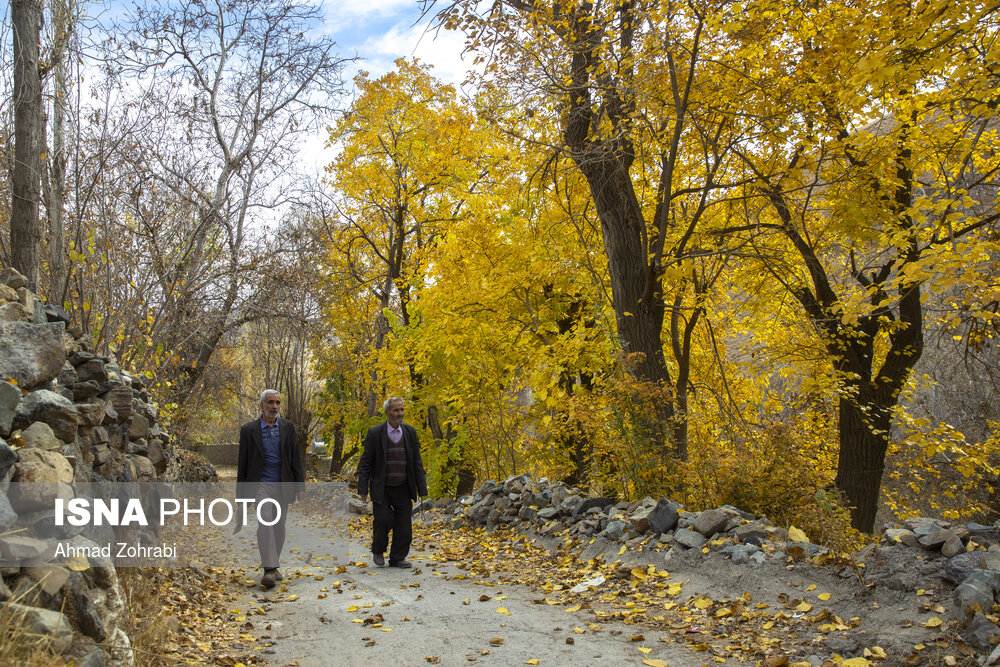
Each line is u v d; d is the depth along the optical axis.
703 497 7.22
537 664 4.15
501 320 14.62
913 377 13.72
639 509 7.27
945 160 10.45
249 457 6.66
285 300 14.29
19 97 6.77
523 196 13.79
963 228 9.74
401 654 4.41
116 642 3.23
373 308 23.03
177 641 4.34
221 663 4.12
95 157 8.34
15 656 2.44
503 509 10.10
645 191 13.46
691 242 12.32
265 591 6.46
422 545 9.85
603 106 9.82
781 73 9.73
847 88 8.33
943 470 13.76
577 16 9.47
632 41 8.92
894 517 16.09
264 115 14.48
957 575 4.18
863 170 9.66
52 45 7.62
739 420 8.83
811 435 12.87
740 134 10.16
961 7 6.45
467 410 14.24
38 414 3.69
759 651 4.20
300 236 14.58
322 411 25.05
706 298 13.17
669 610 5.25
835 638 4.18
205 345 13.27
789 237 11.65
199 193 10.58
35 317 4.46
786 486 6.77
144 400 7.50
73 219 8.17
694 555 6.02
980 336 11.66
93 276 8.10
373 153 20.09
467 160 18.73
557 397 11.76
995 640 3.60
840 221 10.06
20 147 6.80
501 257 14.57
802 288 12.23
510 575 7.11
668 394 8.16
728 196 11.99
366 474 7.82
